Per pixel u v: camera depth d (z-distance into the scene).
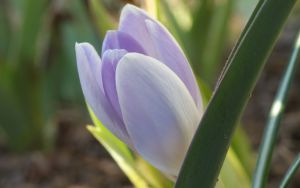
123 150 0.24
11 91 0.52
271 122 0.22
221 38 0.50
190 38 0.49
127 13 0.18
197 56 0.49
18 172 0.51
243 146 0.29
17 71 0.52
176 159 0.18
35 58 0.52
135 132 0.18
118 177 0.49
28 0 0.49
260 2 0.17
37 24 0.50
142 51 0.18
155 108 0.17
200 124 0.17
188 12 0.52
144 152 0.18
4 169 0.52
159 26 0.18
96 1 0.28
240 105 0.17
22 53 0.52
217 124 0.17
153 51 0.18
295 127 0.51
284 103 0.22
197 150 0.17
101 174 0.50
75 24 0.52
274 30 0.16
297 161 0.20
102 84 0.18
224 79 0.16
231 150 0.24
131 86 0.17
